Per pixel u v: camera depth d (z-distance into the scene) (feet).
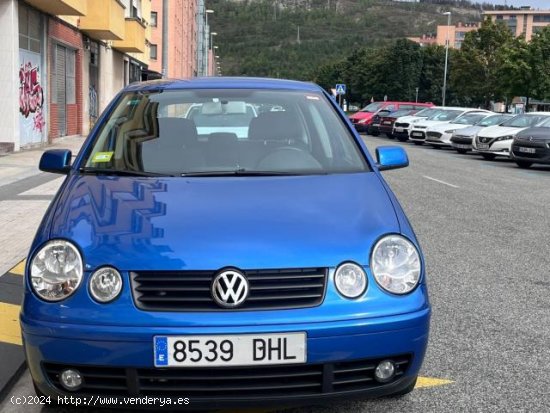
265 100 15.10
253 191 11.41
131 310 9.16
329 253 9.69
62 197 11.29
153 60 199.52
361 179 12.39
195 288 9.27
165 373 9.15
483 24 164.66
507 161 65.77
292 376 9.29
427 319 9.95
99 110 94.63
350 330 9.32
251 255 9.46
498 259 22.34
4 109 54.13
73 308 9.27
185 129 14.06
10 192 33.78
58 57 71.00
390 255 9.99
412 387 11.17
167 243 9.61
